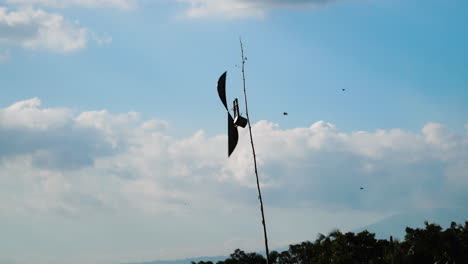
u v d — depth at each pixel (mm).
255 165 22641
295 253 118812
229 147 22797
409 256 57969
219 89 23125
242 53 23172
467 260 53688
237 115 22578
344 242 81000
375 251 80062
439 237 55656
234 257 124500
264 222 22156
